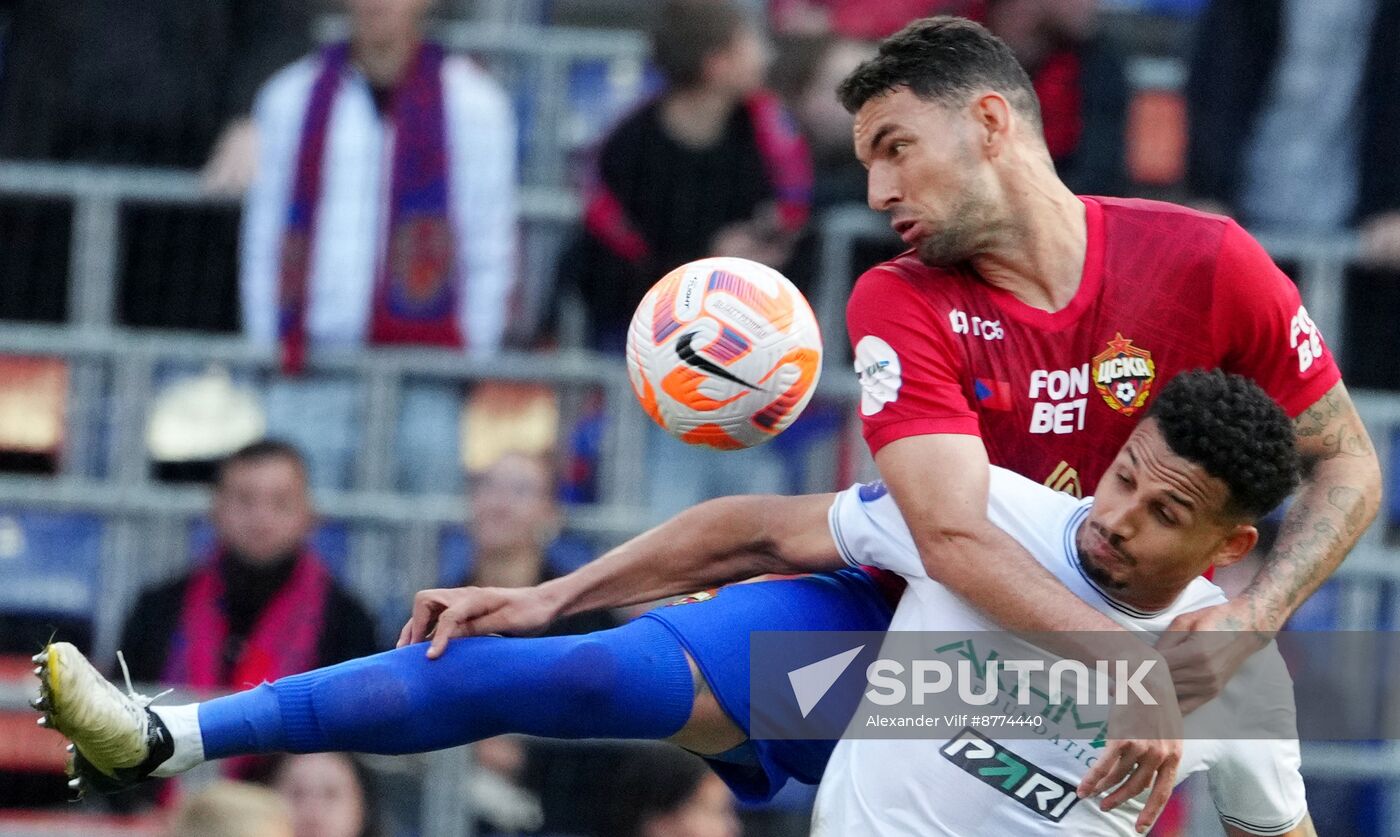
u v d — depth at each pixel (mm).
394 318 22828
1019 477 12117
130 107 24109
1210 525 11172
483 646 12000
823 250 22797
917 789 12203
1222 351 12453
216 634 20422
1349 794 21172
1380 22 23969
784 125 23047
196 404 22266
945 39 12070
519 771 20562
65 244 23281
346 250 22828
